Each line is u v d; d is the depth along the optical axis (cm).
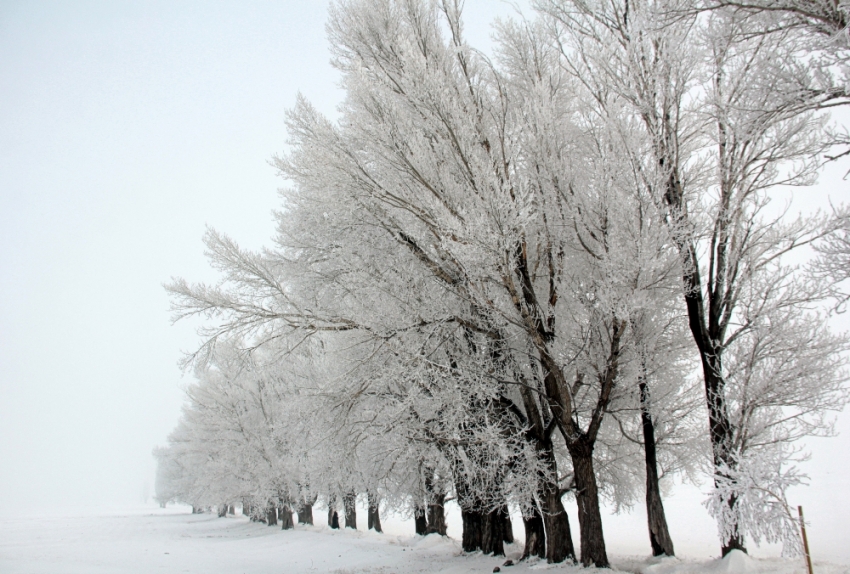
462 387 782
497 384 813
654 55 726
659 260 617
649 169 641
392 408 836
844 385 734
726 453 727
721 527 432
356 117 796
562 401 770
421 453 885
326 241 900
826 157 505
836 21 445
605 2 794
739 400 768
